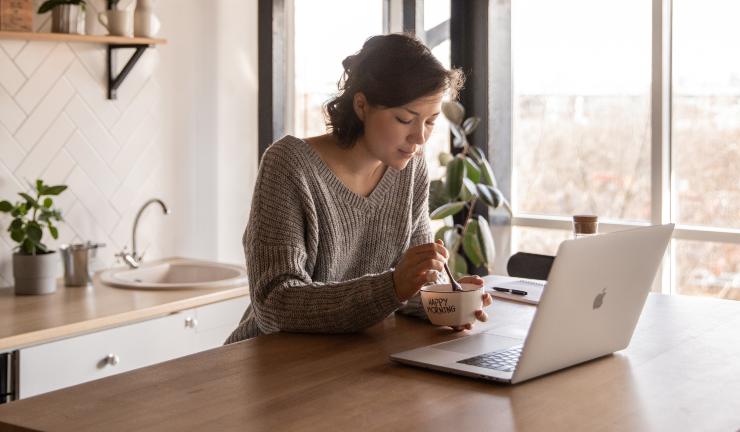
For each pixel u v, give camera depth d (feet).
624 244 4.82
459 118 11.45
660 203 11.07
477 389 4.46
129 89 11.74
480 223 11.45
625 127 11.45
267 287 5.82
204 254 12.88
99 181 11.48
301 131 13.58
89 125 11.33
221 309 10.61
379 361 4.99
